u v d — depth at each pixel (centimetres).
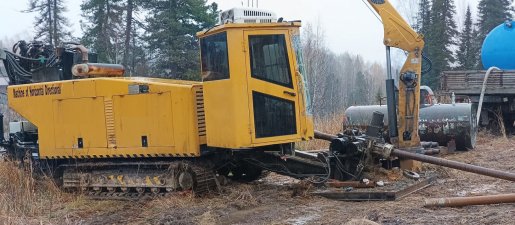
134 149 893
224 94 798
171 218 746
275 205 795
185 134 852
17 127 1072
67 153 954
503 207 706
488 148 1345
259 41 800
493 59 1852
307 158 915
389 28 939
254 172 1001
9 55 1077
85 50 1032
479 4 3756
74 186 955
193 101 850
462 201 713
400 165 930
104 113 916
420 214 693
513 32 1834
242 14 805
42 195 912
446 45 3322
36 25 3216
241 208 787
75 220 783
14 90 1009
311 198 824
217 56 809
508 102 1614
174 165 856
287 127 820
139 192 897
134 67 2756
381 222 663
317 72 3575
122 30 2838
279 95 812
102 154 921
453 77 1644
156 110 872
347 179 877
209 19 2620
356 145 866
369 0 941
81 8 2861
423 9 3791
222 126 805
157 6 2666
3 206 795
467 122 1273
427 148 1159
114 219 775
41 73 1042
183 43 2584
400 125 942
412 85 939
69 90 947
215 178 874
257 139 789
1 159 1043
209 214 744
